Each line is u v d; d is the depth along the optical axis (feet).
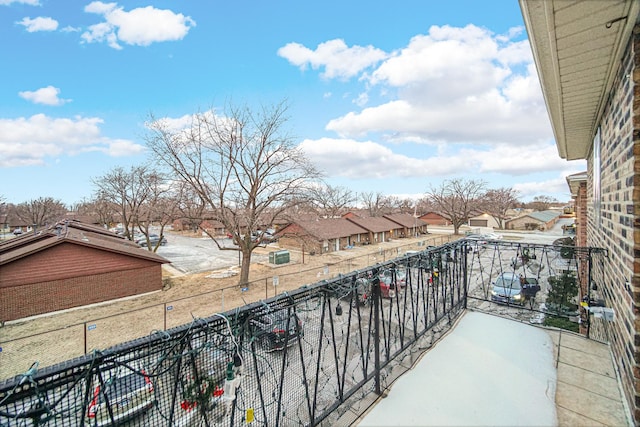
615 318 8.93
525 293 24.66
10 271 34.94
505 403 8.64
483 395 9.06
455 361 11.14
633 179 6.21
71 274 38.73
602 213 11.38
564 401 8.55
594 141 14.32
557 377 9.77
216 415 6.58
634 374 6.53
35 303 36.04
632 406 6.86
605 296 10.84
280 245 94.99
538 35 6.01
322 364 15.26
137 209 74.64
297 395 11.53
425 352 11.95
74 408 4.61
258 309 6.49
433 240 99.96
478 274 39.37
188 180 43.14
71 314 36.22
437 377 10.15
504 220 156.35
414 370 10.68
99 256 41.04
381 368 9.94
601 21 5.39
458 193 121.90
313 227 86.17
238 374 6.04
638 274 6.31
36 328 31.89
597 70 7.51
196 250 91.09
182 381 5.81
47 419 4.14
